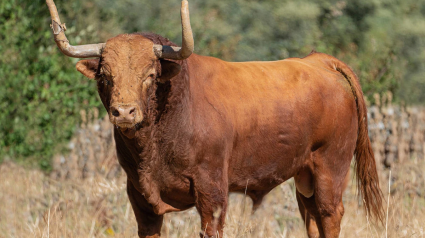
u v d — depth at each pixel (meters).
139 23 55.59
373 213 22.44
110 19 52.09
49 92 39.56
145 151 17.33
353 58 53.47
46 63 39.81
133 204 18.91
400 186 29.94
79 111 39.47
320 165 20.83
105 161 31.09
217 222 17.92
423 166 32.78
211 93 18.33
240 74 19.62
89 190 26.58
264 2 58.12
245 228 21.59
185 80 17.42
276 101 19.61
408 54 57.12
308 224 22.47
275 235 23.62
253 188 20.14
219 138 17.91
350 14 58.12
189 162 17.53
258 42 56.44
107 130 32.50
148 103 16.56
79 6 48.81
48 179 29.95
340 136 21.14
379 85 47.94
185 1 16.05
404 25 57.06
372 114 35.25
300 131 20.02
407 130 35.19
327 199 20.84
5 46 39.53
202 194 17.80
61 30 16.56
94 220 23.27
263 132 19.28
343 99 21.36
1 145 37.81
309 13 56.22
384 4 58.97
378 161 33.28
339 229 21.12
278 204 28.16
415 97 54.19
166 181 17.77
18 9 40.56
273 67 20.77
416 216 25.78
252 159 19.31
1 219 24.39
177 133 17.34
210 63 19.00
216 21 55.88
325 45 56.06
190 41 16.08
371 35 55.72
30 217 24.59
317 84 20.78
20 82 39.06
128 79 15.80
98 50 16.78
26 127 38.47
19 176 31.53
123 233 23.42
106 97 16.66
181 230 23.73
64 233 21.03
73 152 32.31
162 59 16.73
